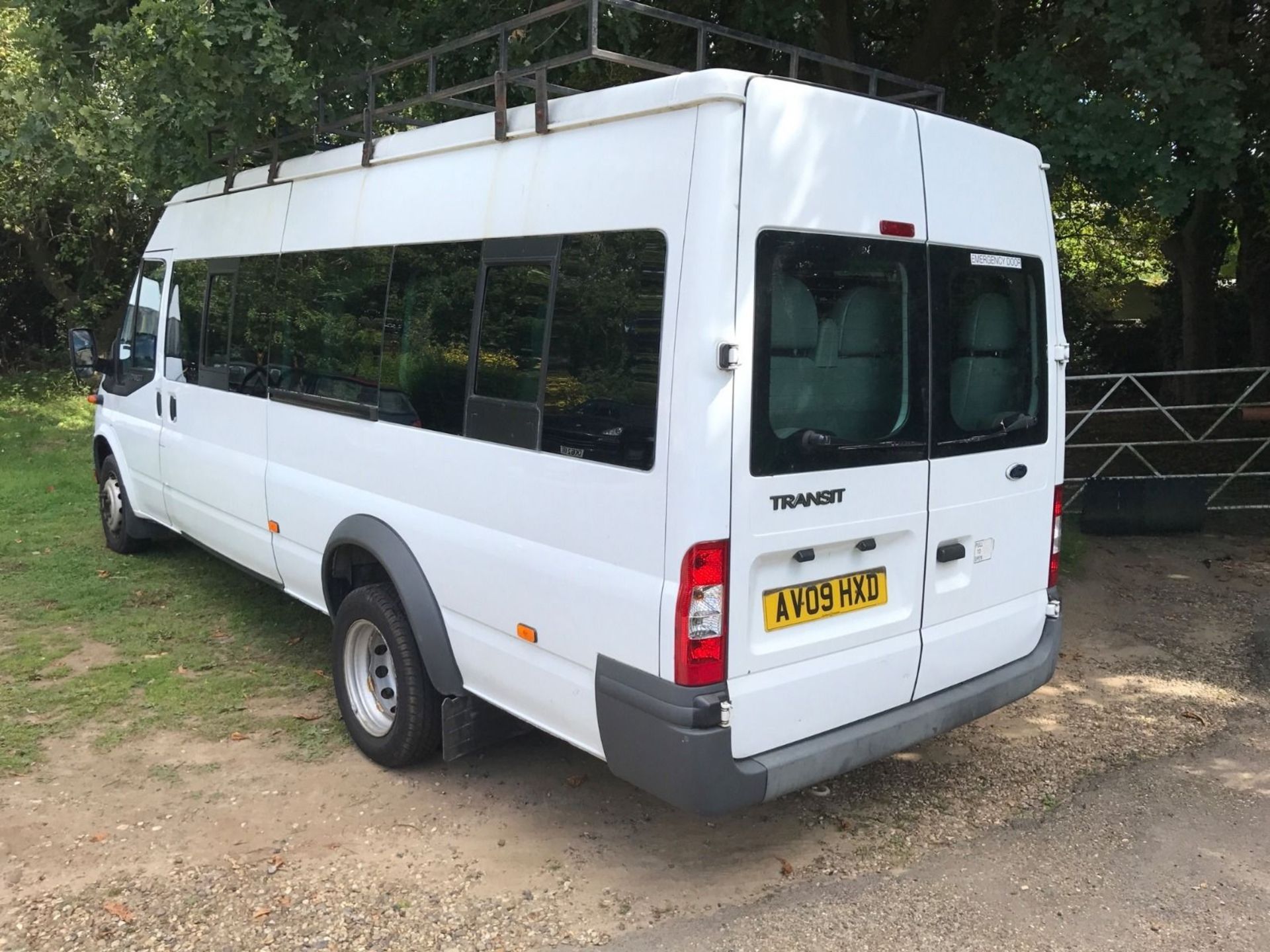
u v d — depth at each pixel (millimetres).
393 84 7090
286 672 5070
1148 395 8641
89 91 5926
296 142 5602
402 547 3781
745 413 2674
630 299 2795
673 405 2654
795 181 2758
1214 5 6484
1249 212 11836
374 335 3963
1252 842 3551
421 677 3818
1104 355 19047
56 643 5426
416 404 3709
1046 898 3199
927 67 7770
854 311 2965
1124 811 3787
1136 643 5695
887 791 3943
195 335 5570
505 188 3301
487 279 3355
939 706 3320
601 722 2898
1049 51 5883
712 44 7766
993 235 3436
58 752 4168
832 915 3096
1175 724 4594
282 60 5008
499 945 2938
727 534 2664
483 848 3480
